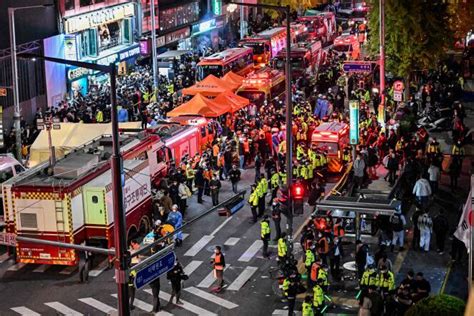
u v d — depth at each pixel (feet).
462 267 118.11
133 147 136.77
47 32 218.59
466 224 104.42
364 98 217.77
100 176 122.42
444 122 199.00
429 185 140.87
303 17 327.06
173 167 151.23
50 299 111.34
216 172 157.17
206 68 231.50
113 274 119.14
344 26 384.47
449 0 226.58
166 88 226.79
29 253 117.70
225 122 193.67
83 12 235.40
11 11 160.45
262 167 172.35
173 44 296.71
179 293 108.88
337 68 264.11
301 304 107.65
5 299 111.65
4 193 116.98
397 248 125.29
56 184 114.83
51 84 220.23
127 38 262.06
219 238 133.28
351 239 127.54
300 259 122.31
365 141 173.17
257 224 139.44
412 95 227.61
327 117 192.44
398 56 214.28
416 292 98.43
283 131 175.32
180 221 129.18
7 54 200.34
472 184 101.60
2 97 198.18
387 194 128.26
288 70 117.60
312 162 156.15
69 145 149.79
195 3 315.78
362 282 102.06
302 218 141.38
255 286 114.42
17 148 161.38
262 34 269.85
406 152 158.92
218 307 108.06
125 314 77.51
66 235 115.55
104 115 196.03
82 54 235.40
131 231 128.47
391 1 210.59
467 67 265.75
